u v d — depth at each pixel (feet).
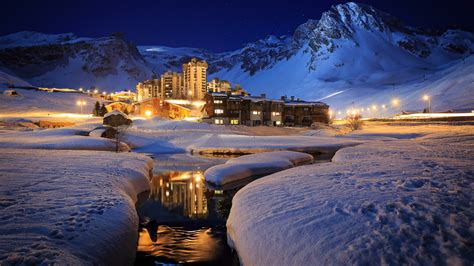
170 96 485.97
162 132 182.50
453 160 54.49
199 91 481.05
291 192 38.60
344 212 28.55
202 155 131.54
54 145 113.91
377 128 216.54
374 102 480.64
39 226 29.50
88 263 25.53
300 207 32.14
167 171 94.84
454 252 19.90
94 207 36.94
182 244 40.32
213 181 74.69
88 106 361.51
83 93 453.58
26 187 43.70
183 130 191.42
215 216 52.47
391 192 33.14
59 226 30.01
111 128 155.12
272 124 269.23
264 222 31.14
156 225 47.80
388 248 21.24
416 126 209.77
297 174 50.11
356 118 224.94
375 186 36.63
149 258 36.55
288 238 26.53
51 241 26.61
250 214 34.71
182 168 100.27
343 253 21.67
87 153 94.48
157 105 284.00
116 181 54.24
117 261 30.17
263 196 39.14
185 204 59.52
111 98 467.52
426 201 28.76
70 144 116.47
